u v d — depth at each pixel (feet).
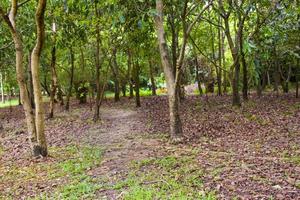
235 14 50.29
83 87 82.94
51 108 58.29
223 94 82.38
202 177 21.59
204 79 92.12
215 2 54.95
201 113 49.73
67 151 32.24
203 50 81.10
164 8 40.70
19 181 24.09
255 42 51.37
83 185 21.74
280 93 76.84
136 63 66.85
